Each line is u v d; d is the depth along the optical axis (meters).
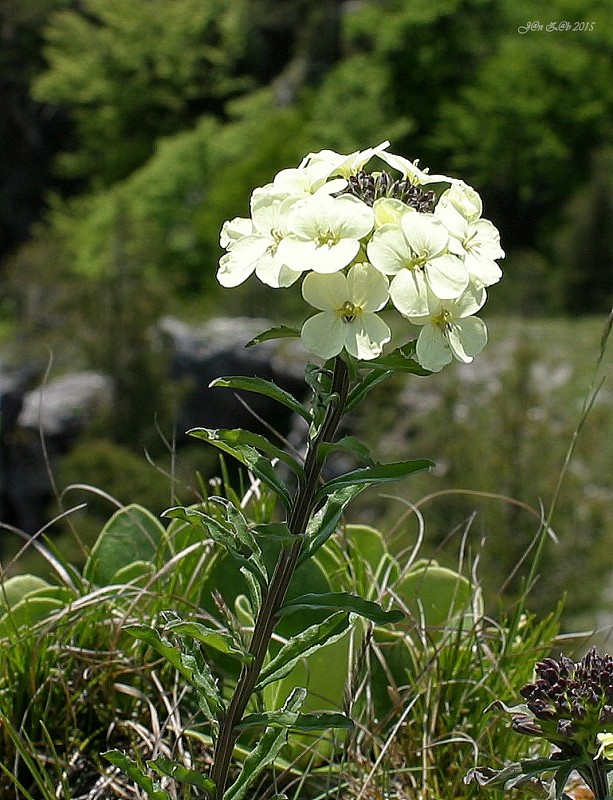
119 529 2.56
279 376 16.27
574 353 14.22
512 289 21.25
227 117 35.75
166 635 2.16
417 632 2.36
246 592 2.36
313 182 1.52
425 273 1.41
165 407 15.88
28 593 2.39
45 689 2.18
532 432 8.95
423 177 1.59
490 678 2.28
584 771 1.66
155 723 2.09
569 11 28.05
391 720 2.22
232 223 1.63
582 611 8.23
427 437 10.04
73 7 37.78
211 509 2.42
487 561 8.12
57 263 19.05
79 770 2.14
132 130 35.91
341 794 2.10
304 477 1.51
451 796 2.04
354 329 1.41
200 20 34.88
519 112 27.05
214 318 19.86
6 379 16.95
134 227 18.77
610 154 23.56
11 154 36.81
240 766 2.12
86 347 16.27
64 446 16.11
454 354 1.44
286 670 1.58
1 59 36.38
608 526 8.18
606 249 20.84
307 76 32.59
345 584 2.42
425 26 28.97
